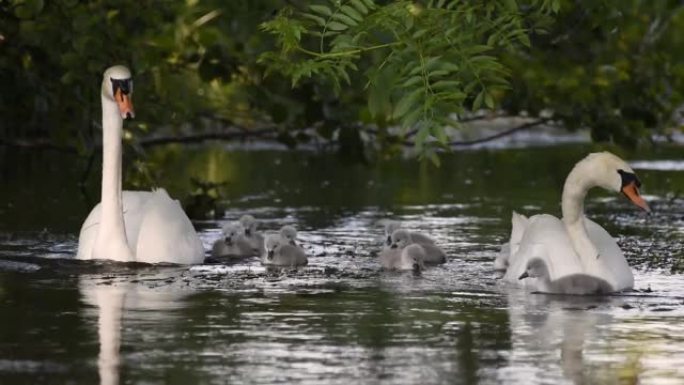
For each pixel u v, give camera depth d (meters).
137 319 32.72
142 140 60.81
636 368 28.05
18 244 45.78
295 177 72.62
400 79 36.44
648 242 48.19
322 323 32.56
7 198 59.94
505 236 49.78
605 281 37.06
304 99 55.22
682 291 37.62
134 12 52.41
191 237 42.41
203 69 56.03
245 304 35.03
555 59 56.88
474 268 41.94
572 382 26.89
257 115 65.56
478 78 36.56
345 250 45.94
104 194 41.28
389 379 27.02
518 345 30.23
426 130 35.06
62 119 54.94
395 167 78.94
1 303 34.72
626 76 58.12
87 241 42.25
